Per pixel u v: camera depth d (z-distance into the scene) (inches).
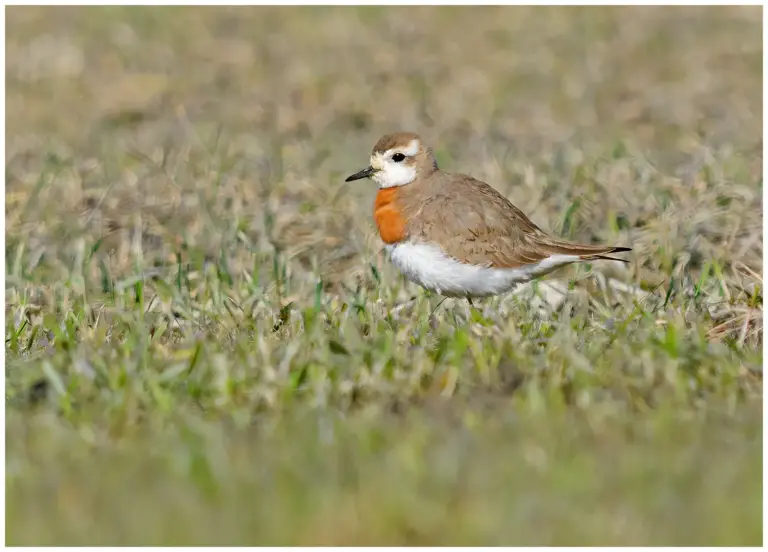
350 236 567.8
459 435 349.4
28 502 316.2
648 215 574.6
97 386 390.0
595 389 382.3
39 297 514.9
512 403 375.6
